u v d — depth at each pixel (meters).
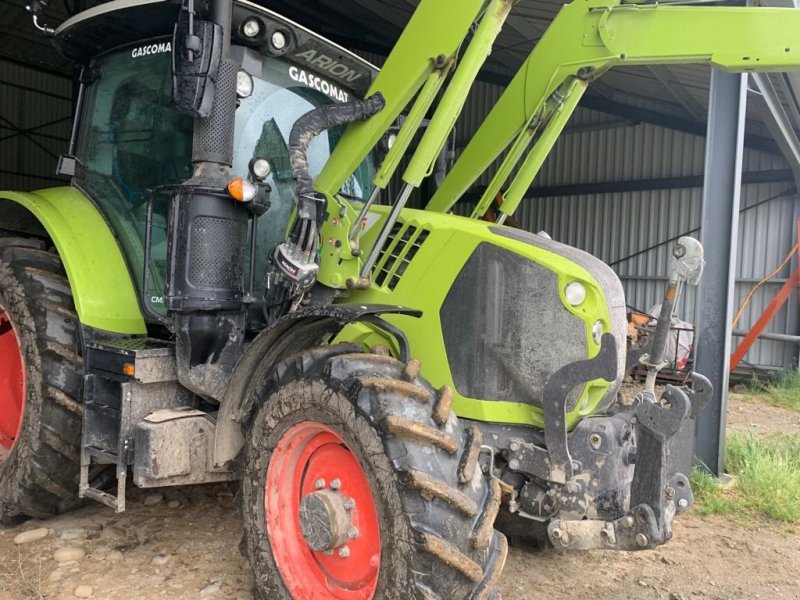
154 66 3.17
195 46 2.55
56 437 3.15
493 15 2.69
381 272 2.89
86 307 3.02
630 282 12.23
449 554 2.03
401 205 2.75
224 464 2.77
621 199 12.24
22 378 3.47
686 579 3.24
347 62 3.32
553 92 3.41
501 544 2.26
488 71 12.21
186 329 2.74
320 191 2.83
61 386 3.15
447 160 3.89
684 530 3.88
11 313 3.32
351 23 11.68
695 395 2.76
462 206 11.86
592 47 3.27
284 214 3.20
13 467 3.25
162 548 3.17
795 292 10.60
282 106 3.21
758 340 10.91
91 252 3.17
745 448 5.09
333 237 2.79
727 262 4.79
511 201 3.48
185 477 2.76
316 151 3.34
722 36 3.02
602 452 2.43
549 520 2.54
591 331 2.50
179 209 2.70
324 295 2.84
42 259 3.44
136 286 3.20
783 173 10.51
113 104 3.35
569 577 3.17
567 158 12.76
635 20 3.18
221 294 2.72
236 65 2.72
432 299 2.71
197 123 2.69
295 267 2.63
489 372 2.62
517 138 3.56
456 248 2.70
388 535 2.11
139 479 2.69
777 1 3.88
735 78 4.77
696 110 10.63
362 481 2.36
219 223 2.71
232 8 2.84
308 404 2.38
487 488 2.25
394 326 2.55
